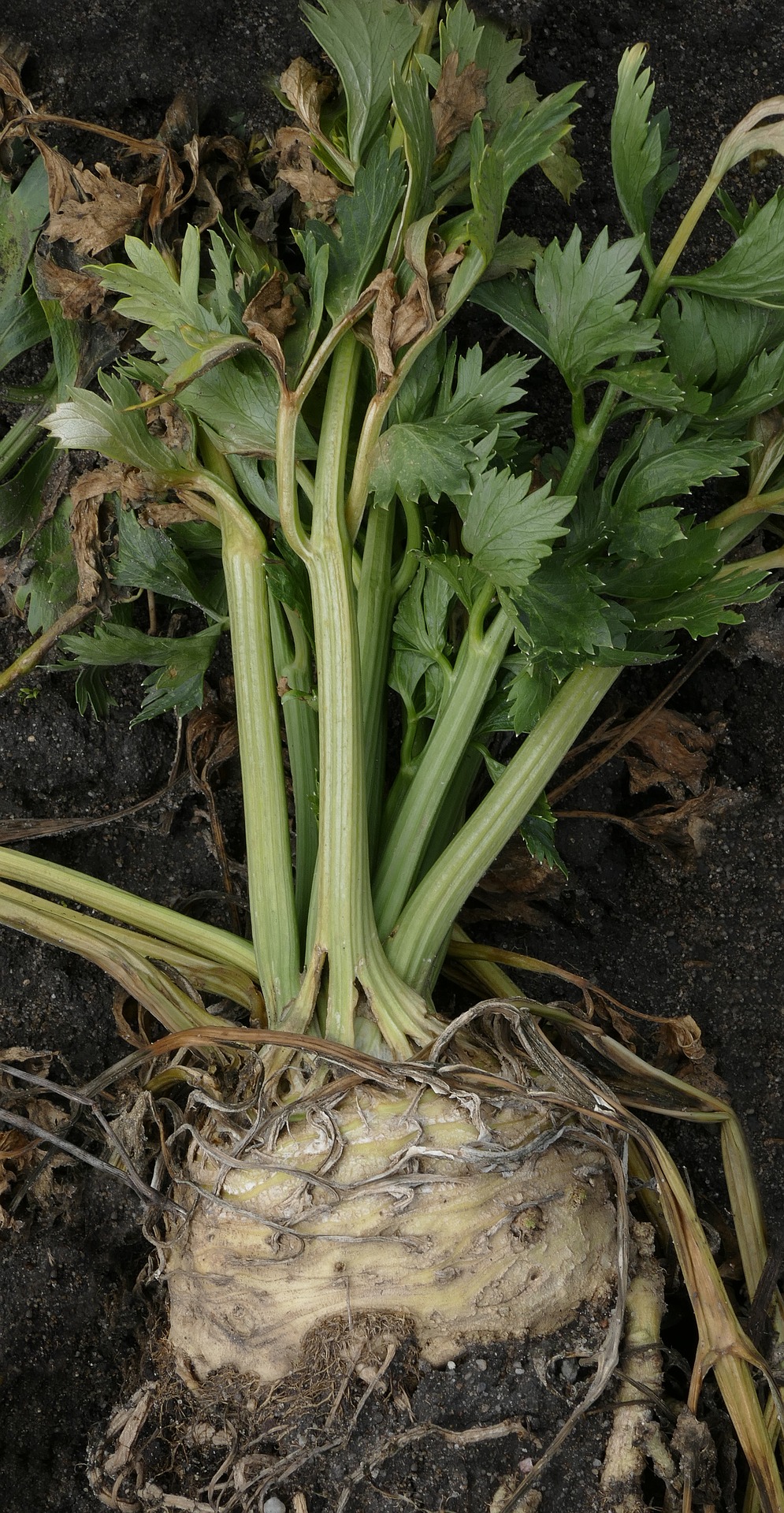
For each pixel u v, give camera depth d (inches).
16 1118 24.0
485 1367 23.0
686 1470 23.3
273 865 24.4
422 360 23.8
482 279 24.0
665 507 23.7
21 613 26.7
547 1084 23.6
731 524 24.7
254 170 26.1
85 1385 26.2
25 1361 26.0
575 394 23.8
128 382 24.6
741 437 24.7
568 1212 23.2
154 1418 24.2
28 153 26.0
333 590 23.3
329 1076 23.2
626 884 27.5
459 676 24.1
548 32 27.3
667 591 23.9
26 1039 26.7
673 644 27.3
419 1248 22.7
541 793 24.8
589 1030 25.2
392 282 22.7
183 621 27.0
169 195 24.8
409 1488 23.0
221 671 27.0
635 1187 24.3
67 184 24.8
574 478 23.9
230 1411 23.5
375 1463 23.0
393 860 24.4
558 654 23.5
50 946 26.8
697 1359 23.6
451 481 22.9
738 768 27.2
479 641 24.0
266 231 25.5
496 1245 22.8
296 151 24.5
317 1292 22.9
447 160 24.2
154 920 25.2
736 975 27.3
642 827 27.0
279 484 23.1
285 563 24.6
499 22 27.1
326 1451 23.1
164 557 25.1
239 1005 26.2
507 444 23.7
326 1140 22.9
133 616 26.7
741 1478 25.7
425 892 24.2
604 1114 23.5
